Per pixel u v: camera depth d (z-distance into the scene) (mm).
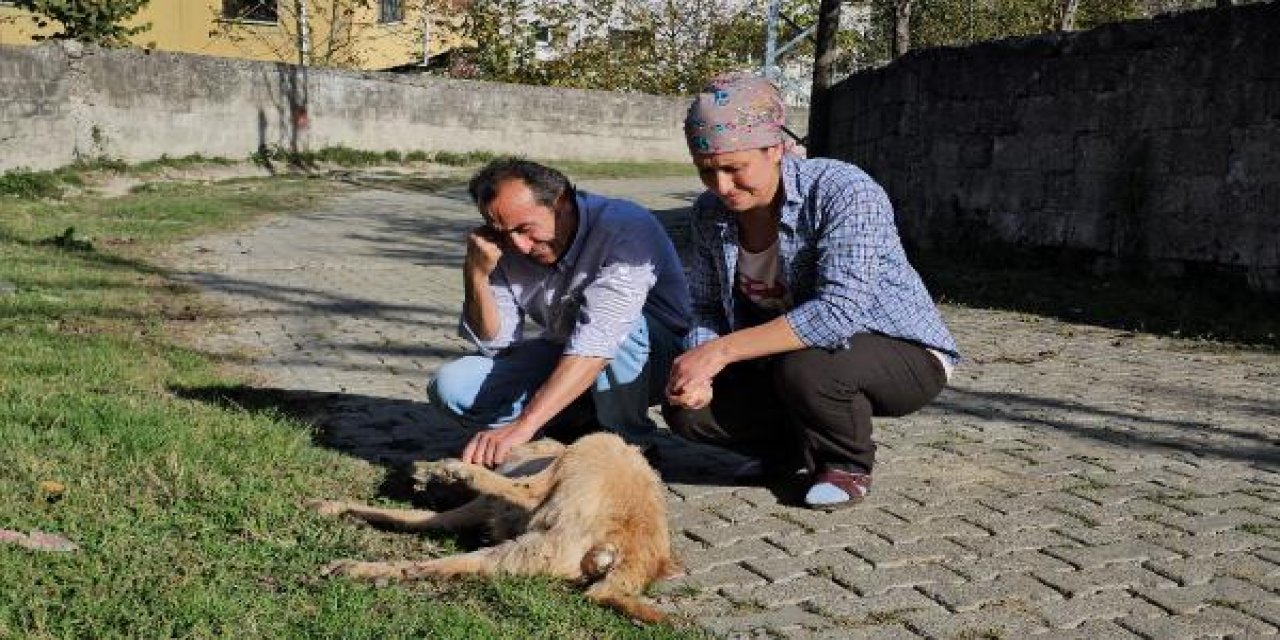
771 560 3963
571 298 4395
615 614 3373
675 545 4094
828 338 4090
